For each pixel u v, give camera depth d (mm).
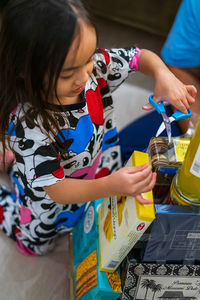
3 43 676
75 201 823
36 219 1068
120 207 778
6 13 659
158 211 655
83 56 663
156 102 855
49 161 789
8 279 1186
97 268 856
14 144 803
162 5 1928
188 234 704
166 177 760
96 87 927
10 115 793
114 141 1187
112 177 739
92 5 2014
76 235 1126
